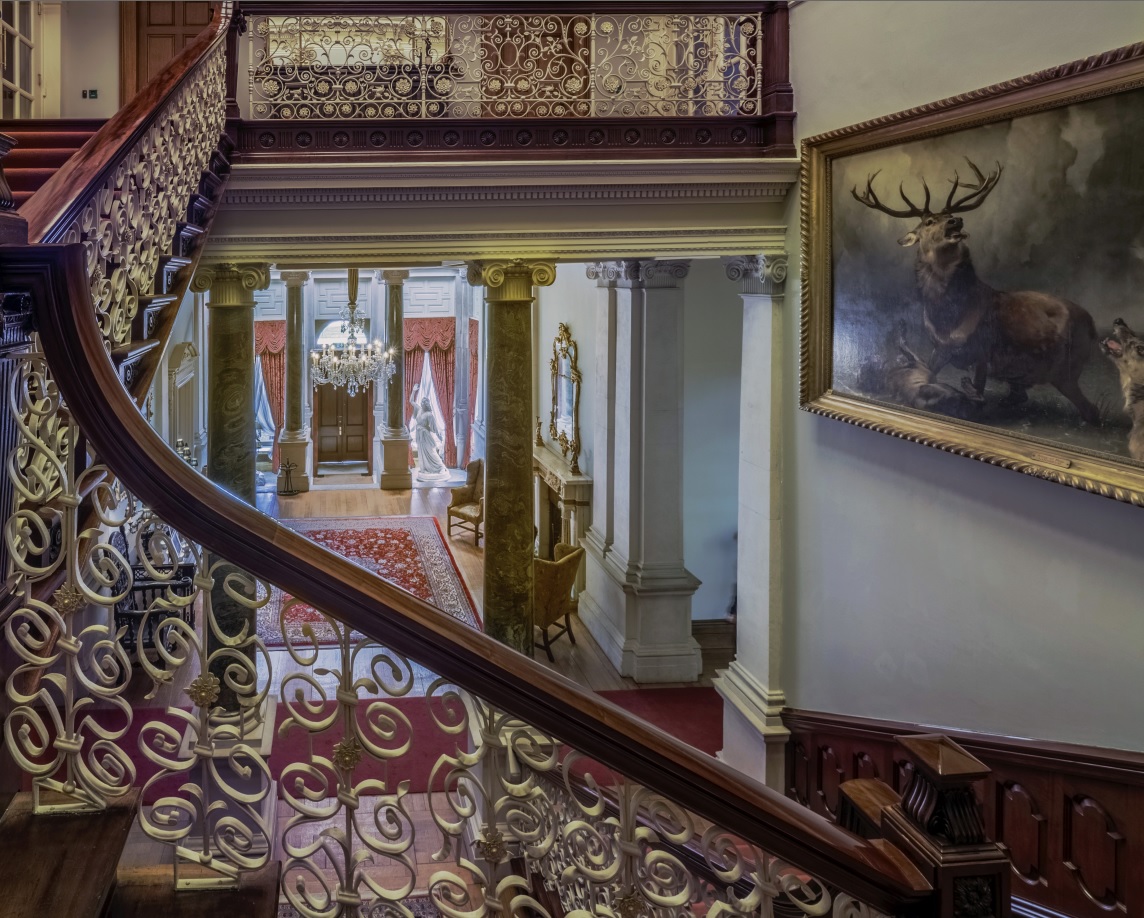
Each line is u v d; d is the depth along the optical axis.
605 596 12.43
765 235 7.89
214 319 7.50
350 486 21.59
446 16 7.72
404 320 22.70
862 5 6.71
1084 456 4.75
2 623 2.40
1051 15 4.99
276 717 9.28
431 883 2.41
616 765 2.38
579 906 3.21
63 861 2.19
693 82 8.02
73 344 2.16
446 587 14.72
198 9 11.09
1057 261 4.89
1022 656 5.38
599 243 7.73
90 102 10.99
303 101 7.44
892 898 2.46
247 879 2.41
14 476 2.29
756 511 8.29
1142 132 4.36
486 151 7.55
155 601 2.36
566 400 14.41
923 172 5.98
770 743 8.02
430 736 9.08
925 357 6.04
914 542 6.34
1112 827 4.77
